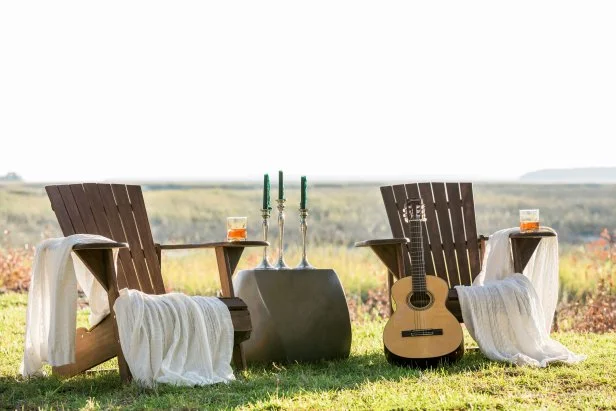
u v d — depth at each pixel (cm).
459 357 488
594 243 1134
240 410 375
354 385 431
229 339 457
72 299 432
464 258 575
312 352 514
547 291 549
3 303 801
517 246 529
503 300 503
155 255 513
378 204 3156
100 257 434
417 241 512
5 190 3152
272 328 510
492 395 408
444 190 585
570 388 427
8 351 556
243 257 1214
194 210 3116
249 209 3138
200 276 1133
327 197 3325
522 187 3538
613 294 948
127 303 428
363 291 1102
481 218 2827
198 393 410
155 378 425
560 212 2977
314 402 387
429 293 503
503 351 500
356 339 618
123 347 427
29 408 395
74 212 479
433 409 373
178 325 438
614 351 534
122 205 507
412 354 484
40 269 455
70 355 431
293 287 517
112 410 378
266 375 463
